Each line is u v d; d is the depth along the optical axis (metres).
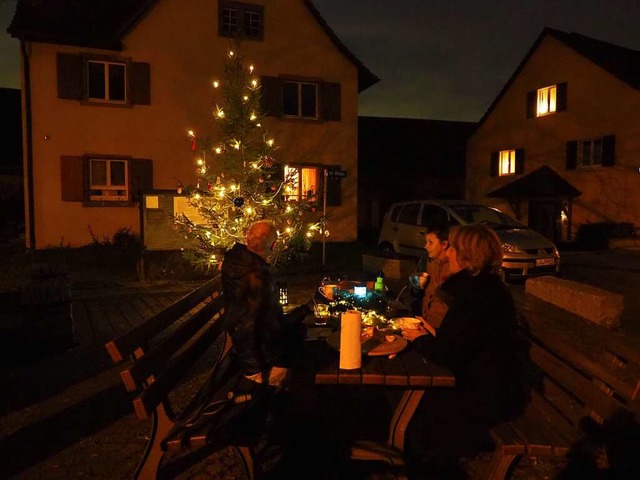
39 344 5.89
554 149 22.80
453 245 3.15
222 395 3.30
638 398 2.69
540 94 23.58
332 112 18.98
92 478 3.33
